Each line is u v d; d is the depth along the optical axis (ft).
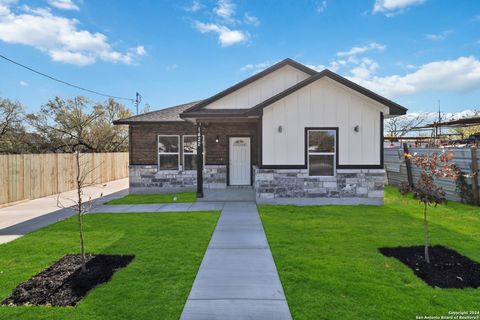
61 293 10.87
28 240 17.54
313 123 28.14
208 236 17.94
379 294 10.53
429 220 21.53
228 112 32.32
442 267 12.83
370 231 18.65
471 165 27.40
